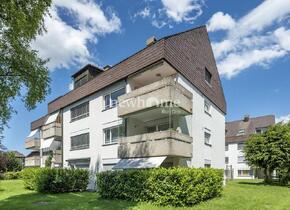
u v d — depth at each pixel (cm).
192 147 2131
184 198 1394
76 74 3225
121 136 2262
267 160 2852
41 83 1363
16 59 1214
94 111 2678
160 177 1433
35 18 1036
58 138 3434
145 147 1905
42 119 4209
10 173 4241
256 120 6059
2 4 918
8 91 1263
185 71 2217
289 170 2725
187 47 2333
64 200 1708
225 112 3272
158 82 1872
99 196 1808
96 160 2561
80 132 2892
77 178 2267
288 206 1454
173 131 1791
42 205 1537
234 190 2130
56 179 2147
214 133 2789
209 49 2933
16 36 1071
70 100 3144
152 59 2003
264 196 1789
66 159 3130
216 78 3072
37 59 1338
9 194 2116
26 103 1362
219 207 1370
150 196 1459
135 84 2298
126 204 1455
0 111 1305
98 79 2652
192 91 2300
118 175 1666
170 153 1733
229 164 5841
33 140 4319
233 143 5856
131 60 2228
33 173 2409
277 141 2808
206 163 2472
